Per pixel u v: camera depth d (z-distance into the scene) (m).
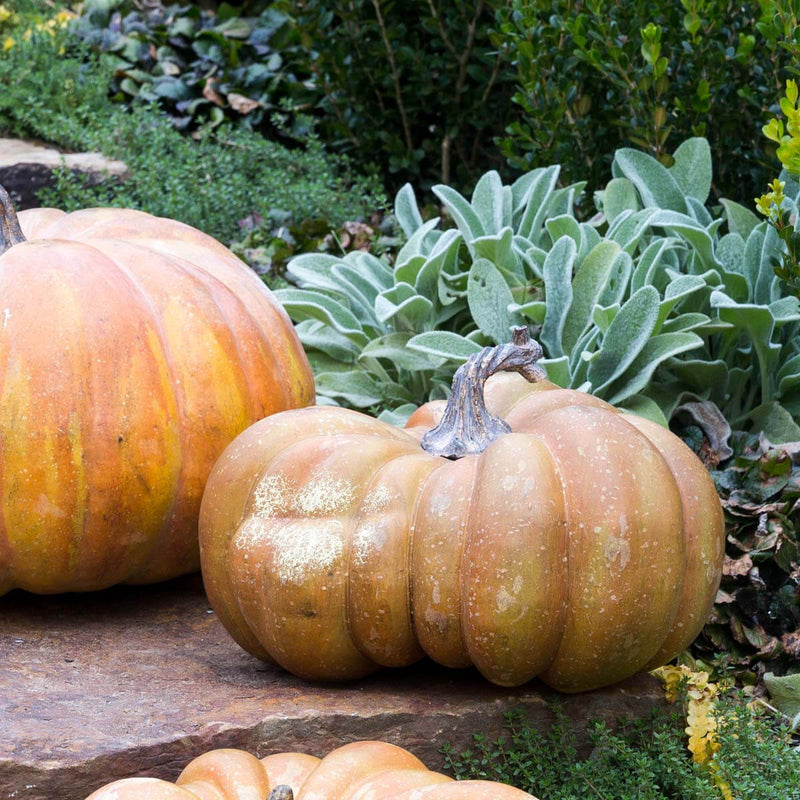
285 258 5.35
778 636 3.08
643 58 4.60
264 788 1.99
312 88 6.66
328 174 6.07
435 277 4.23
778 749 2.53
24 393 2.70
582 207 4.99
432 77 6.41
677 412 3.79
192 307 2.95
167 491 2.87
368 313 4.36
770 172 4.50
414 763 2.11
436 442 2.55
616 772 2.45
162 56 7.21
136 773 2.18
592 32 4.38
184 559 3.05
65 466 2.73
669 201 4.30
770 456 3.32
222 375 2.93
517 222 4.75
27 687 2.47
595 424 2.38
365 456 2.46
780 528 3.11
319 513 2.42
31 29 7.14
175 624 2.97
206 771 2.03
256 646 2.59
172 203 5.64
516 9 4.62
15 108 6.55
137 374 2.80
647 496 2.31
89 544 2.82
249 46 7.27
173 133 6.37
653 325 3.62
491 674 2.38
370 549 2.35
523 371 2.62
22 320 2.74
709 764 2.54
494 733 2.45
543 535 2.25
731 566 3.08
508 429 2.55
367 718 2.35
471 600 2.28
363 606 2.37
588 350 3.84
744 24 4.64
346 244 5.51
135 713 2.33
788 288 3.78
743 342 3.99
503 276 4.16
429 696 2.47
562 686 2.44
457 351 3.79
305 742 2.32
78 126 6.38
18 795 2.10
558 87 4.70
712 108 4.59
